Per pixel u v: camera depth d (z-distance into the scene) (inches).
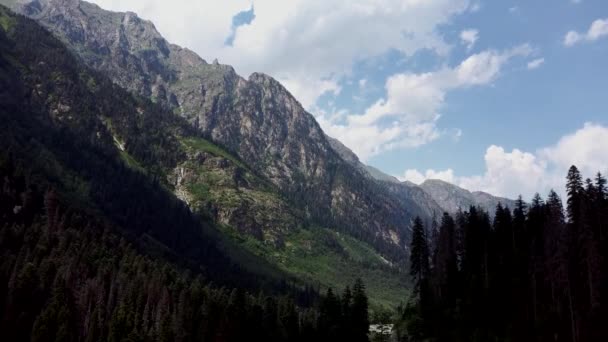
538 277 4680.1
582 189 4387.3
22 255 5890.8
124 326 5083.7
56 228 6742.1
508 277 4923.7
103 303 5575.8
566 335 4015.8
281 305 7180.1
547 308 4424.2
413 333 5182.1
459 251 5920.3
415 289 5846.5
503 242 5349.4
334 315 5974.4
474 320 4714.6
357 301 5964.6
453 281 5359.3
